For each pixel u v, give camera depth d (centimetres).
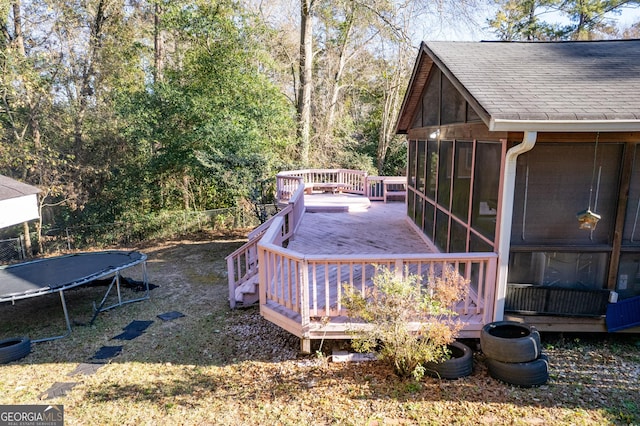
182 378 470
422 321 425
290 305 489
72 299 805
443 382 407
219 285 880
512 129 386
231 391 432
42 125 1403
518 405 369
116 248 1362
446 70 531
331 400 395
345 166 2006
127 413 406
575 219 452
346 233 874
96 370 505
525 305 462
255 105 1460
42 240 1364
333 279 597
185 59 1502
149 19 1669
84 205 1444
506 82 466
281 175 1272
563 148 439
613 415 352
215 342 566
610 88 444
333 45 2172
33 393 455
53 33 1430
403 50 1770
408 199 1007
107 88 1582
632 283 465
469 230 559
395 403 382
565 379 408
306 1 1703
